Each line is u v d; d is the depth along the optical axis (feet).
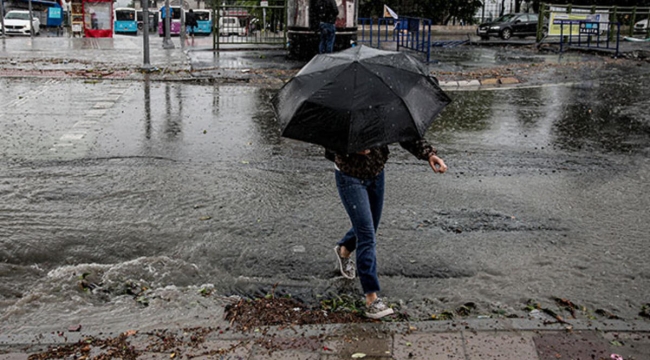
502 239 18.85
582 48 71.61
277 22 89.35
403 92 12.53
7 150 27.40
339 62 12.96
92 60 57.16
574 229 19.66
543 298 15.28
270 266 17.01
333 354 12.35
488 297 15.35
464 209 21.38
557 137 31.96
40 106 36.78
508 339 12.82
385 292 15.64
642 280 16.28
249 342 12.86
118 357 12.34
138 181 23.66
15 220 19.54
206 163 26.30
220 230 19.27
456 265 17.11
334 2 55.16
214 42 67.62
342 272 16.30
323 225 19.84
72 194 22.07
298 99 12.69
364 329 13.33
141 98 40.01
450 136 32.01
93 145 28.60
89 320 14.14
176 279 16.28
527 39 100.22
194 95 41.47
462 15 131.64
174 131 31.63
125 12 150.82
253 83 46.68
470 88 47.60
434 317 14.23
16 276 16.38
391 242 18.56
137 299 15.12
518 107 39.88
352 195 13.93
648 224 20.12
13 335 13.20
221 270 16.80
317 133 12.34
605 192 23.31
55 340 12.98
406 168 26.13
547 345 12.59
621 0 122.11
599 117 37.01
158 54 64.03
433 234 19.20
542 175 25.39
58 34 136.87
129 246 18.10
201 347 12.69
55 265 17.03
